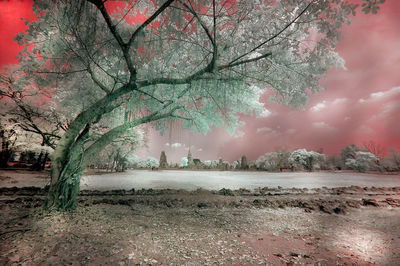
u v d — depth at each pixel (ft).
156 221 20.30
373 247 15.29
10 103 33.06
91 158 24.02
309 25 18.62
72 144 23.70
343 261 12.85
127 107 24.03
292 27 19.86
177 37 19.07
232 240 15.94
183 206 27.43
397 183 71.15
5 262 11.23
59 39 19.26
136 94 23.41
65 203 22.15
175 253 13.33
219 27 21.57
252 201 31.76
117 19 19.61
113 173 96.32
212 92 25.27
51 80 21.85
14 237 14.70
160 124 27.81
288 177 93.56
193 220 21.13
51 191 21.89
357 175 118.21
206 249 14.11
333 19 16.05
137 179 69.67
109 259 12.11
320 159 181.78
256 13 19.49
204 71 19.88
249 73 23.16
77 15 15.49
